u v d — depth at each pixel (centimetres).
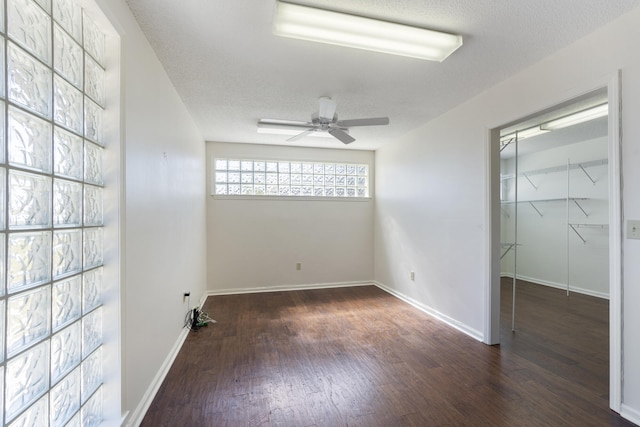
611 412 175
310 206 486
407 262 405
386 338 284
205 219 436
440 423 167
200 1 153
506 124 250
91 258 138
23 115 99
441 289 333
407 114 328
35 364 104
